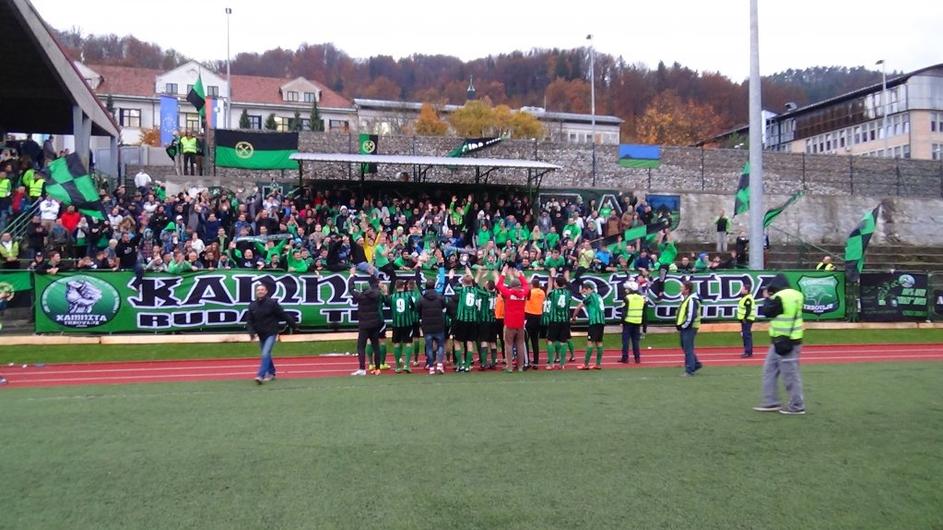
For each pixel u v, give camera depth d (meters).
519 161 33.75
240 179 34.34
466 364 17.41
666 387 13.89
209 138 36.09
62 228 24.03
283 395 13.02
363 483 7.55
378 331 17.05
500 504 6.97
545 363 19.34
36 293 20.61
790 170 43.16
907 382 14.30
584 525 6.49
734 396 12.69
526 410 11.32
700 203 39.03
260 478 7.70
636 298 19.20
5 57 25.56
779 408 11.31
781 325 11.11
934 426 10.22
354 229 26.97
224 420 10.58
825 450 8.91
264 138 33.25
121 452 8.73
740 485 7.58
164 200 27.17
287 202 28.64
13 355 19.41
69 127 35.38
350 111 86.88
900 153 73.25
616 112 108.25
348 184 34.84
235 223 25.72
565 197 37.47
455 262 23.69
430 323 17.05
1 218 24.64
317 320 22.09
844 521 6.67
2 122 34.38
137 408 11.66
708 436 9.55
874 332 25.72
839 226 40.97
